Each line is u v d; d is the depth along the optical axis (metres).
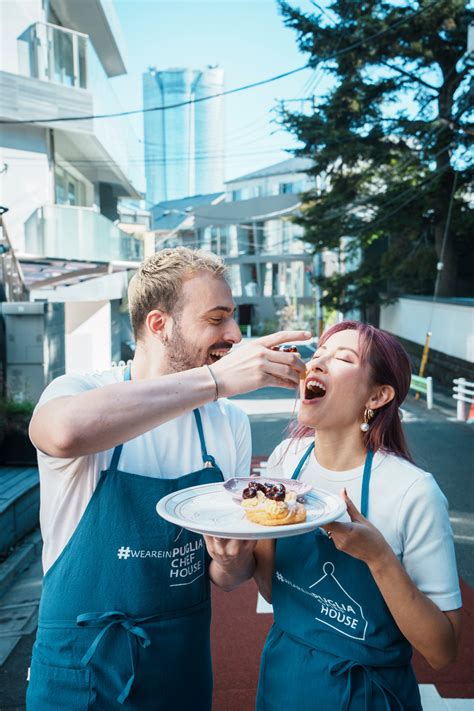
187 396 1.32
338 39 17.89
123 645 1.49
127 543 1.53
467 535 5.88
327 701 1.54
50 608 1.54
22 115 17.33
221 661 3.63
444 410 14.05
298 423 1.99
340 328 1.71
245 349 1.38
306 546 1.66
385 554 1.40
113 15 22.44
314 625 1.62
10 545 5.43
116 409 1.27
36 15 17.78
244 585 4.82
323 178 21.59
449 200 19.52
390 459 1.65
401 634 1.57
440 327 18.95
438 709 3.11
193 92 151.00
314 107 19.55
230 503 1.48
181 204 59.84
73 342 18.22
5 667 3.65
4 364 9.63
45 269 17.38
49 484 1.61
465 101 15.46
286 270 45.72
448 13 16.45
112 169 22.70
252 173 50.38
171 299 1.56
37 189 17.89
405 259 21.62
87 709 1.47
